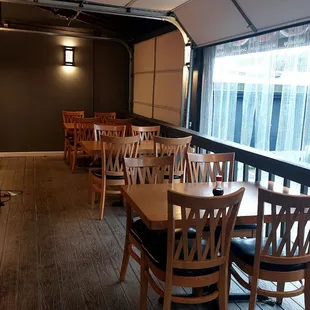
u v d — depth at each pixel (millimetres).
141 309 2434
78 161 7109
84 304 2602
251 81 4391
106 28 7754
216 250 2080
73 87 7879
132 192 2617
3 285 2799
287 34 3773
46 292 2729
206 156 3189
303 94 3629
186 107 5594
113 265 3168
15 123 7625
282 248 2074
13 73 7445
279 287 2611
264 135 4207
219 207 1962
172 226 1979
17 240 3588
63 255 3314
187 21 5055
